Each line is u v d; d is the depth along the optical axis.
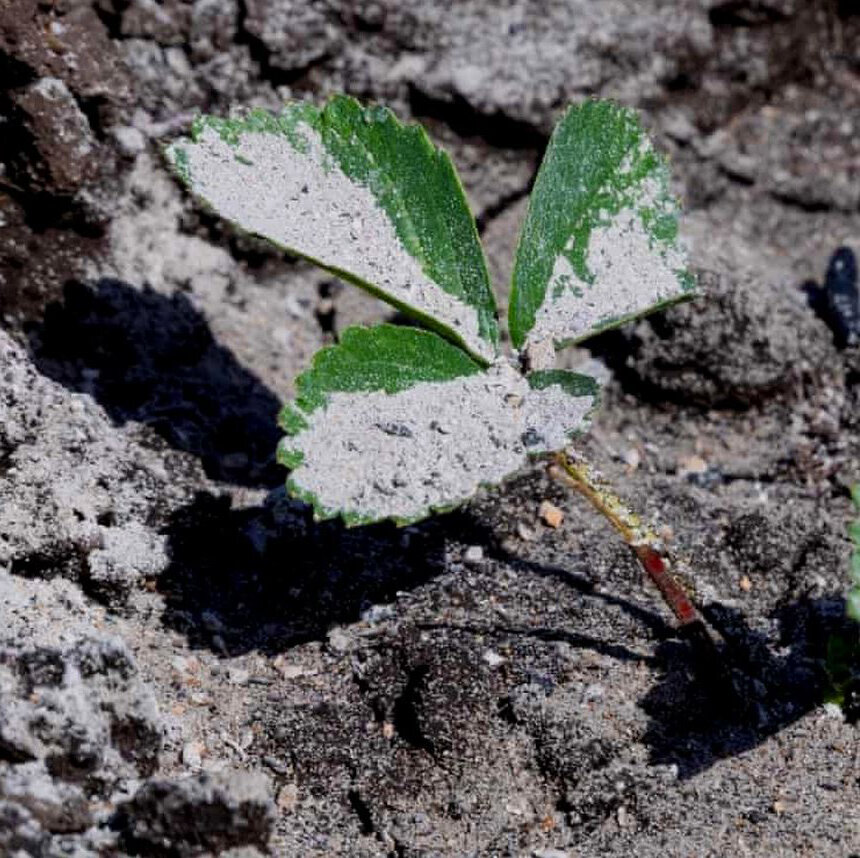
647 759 0.47
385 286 0.47
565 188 0.48
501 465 0.45
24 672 0.45
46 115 0.52
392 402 0.46
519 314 0.47
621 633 0.49
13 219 0.53
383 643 0.48
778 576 0.51
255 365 0.54
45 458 0.49
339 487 0.45
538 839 0.46
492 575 0.50
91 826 0.44
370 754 0.47
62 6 0.53
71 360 0.53
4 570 0.48
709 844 0.46
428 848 0.46
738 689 0.48
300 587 0.50
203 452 0.52
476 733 0.47
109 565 0.48
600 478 0.47
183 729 0.47
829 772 0.47
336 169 0.47
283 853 0.46
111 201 0.54
